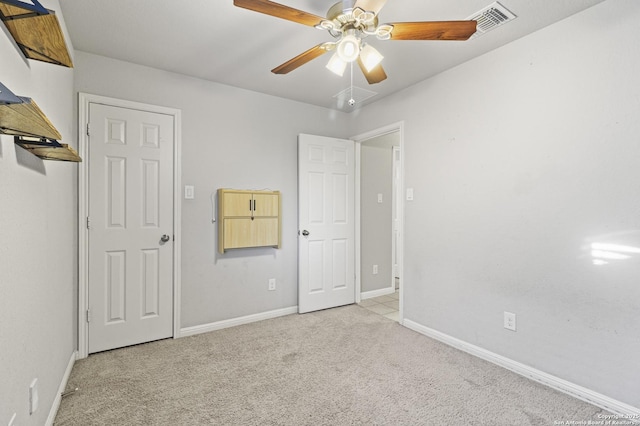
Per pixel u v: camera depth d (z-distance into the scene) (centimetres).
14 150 120
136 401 189
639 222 173
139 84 266
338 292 376
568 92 200
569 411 181
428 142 290
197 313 293
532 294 217
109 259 255
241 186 317
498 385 208
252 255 324
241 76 289
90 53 247
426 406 185
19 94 123
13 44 117
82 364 233
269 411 180
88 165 246
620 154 179
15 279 120
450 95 271
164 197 277
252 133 324
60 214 195
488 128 243
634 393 174
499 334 236
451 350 260
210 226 300
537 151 215
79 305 241
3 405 108
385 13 195
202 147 296
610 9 182
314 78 293
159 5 189
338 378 215
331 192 371
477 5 188
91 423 169
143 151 268
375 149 425
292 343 272
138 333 267
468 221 257
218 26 212
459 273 264
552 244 207
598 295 188
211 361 239
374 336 288
